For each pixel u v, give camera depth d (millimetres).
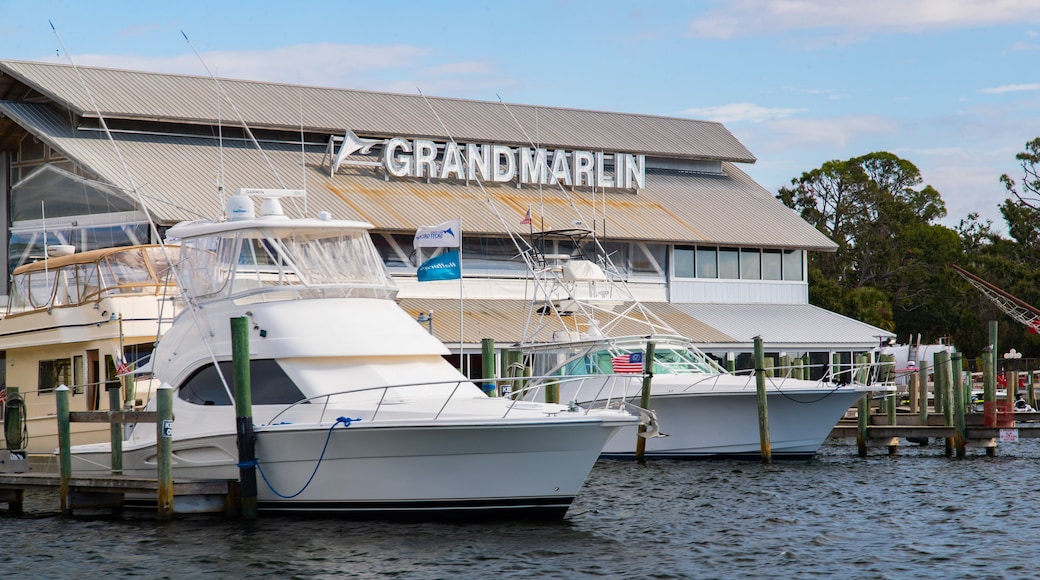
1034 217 104125
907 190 104625
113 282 32781
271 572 22141
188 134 55312
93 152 50312
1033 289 95312
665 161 70375
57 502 31062
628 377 38562
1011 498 30984
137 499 28469
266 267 27734
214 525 25625
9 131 53062
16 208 52750
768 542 25016
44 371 34031
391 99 64812
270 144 57562
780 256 65875
